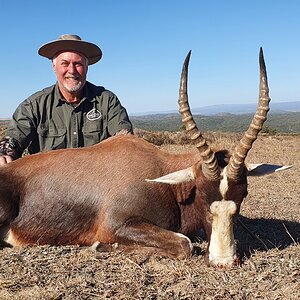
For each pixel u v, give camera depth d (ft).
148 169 6.22
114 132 8.14
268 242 6.43
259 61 5.18
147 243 5.83
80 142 8.11
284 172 15.06
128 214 5.99
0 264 5.47
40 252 5.90
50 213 6.31
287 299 4.49
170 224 6.10
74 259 5.63
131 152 6.42
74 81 7.88
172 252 5.68
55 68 8.07
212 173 5.25
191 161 6.28
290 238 6.77
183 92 5.26
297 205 9.79
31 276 5.08
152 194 6.07
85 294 4.67
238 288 4.74
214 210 5.29
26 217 6.35
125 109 8.45
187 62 5.26
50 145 8.00
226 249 5.28
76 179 6.34
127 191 6.06
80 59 7.93
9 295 4.67
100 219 6.16
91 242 6.29
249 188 12.09
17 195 6.40
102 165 6.38
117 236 5.97
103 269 5.31
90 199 6.22
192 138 5.23
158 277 5.10
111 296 4.64
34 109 7.90
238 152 5.12
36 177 6.46
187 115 5.24
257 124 5.04
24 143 7.83
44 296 4.61
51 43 7.84
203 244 6.29
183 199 6.09
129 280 4.97
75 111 8.05
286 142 29.89
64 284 4.88
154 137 29.55
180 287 4.83
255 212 8.94
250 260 5.44
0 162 7.26
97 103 8.19
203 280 4.96
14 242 6.41
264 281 4.89
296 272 5.01
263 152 23.15
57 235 6.32
